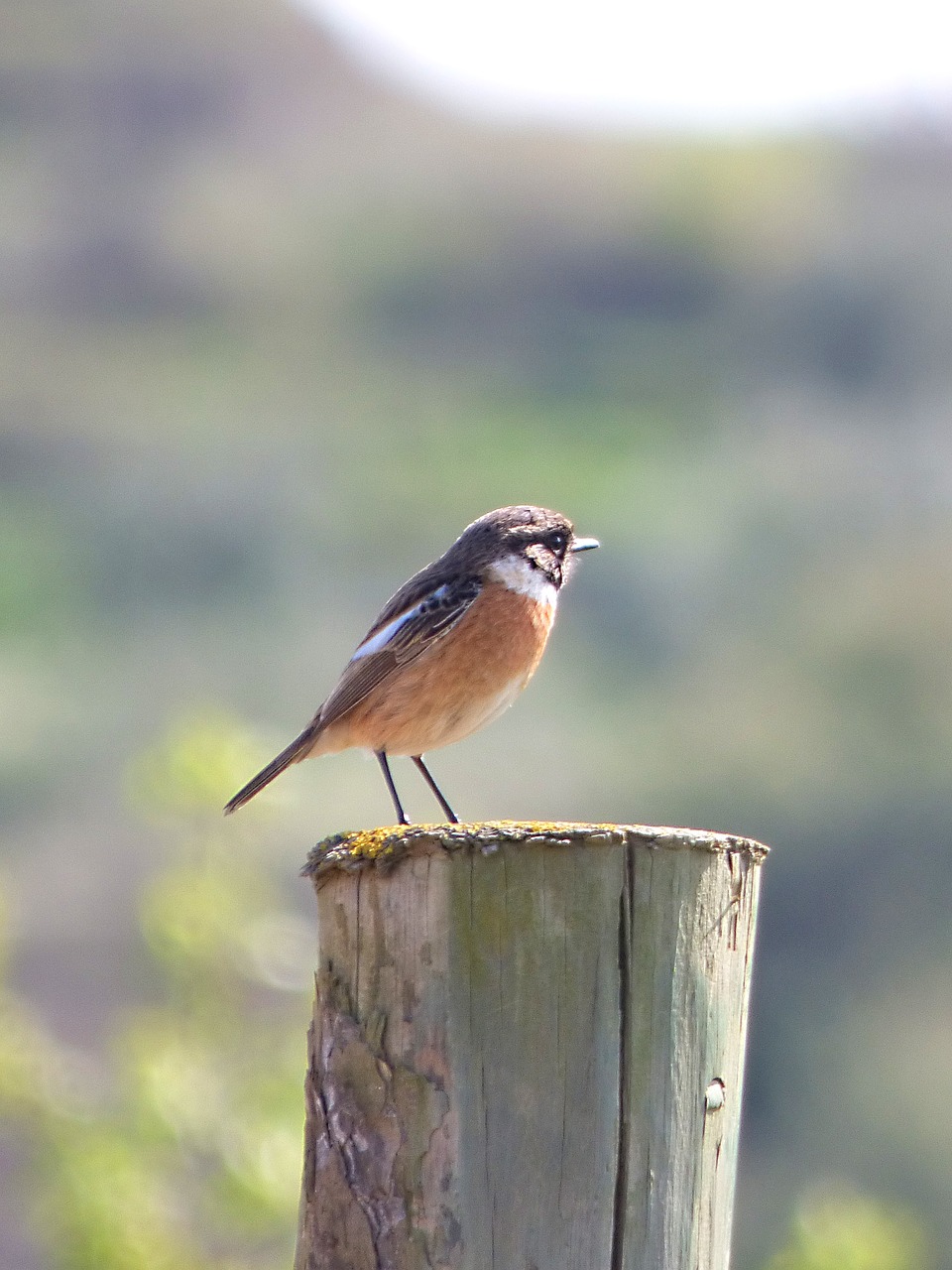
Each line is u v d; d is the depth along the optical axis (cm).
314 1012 489
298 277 4409
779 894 2094
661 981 465
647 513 3066
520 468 3328
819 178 4212
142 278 4322
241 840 945
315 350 4175
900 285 3706
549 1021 459
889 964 1992
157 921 921
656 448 3453
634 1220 457
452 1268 454
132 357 4016
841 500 2917
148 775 928
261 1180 865
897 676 2350
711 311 4041
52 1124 892
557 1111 457
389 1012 470
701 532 2902
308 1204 482
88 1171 866
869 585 2580
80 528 2938
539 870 464
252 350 4116
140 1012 934
